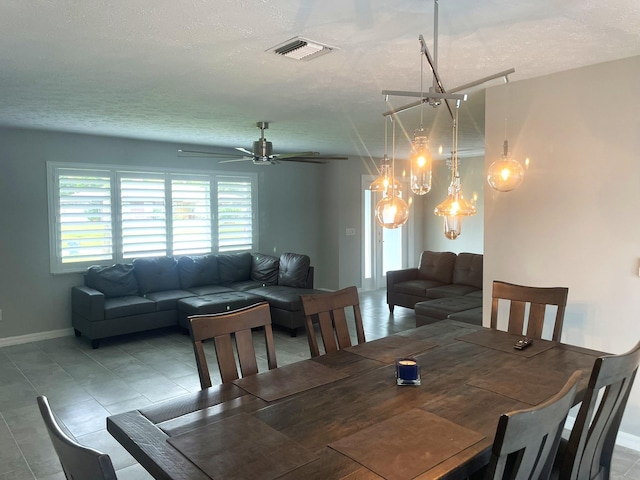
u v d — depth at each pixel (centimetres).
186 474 137
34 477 270
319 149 720
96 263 582
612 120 295
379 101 390
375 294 831
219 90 353
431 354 244
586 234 311
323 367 226
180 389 397
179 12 213
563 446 208
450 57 279
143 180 614
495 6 206
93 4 204
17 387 402
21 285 534
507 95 345
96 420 340
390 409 178
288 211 784
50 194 546
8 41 249
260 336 559
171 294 581
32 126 506
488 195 361
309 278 639
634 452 291
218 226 692
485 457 148
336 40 249
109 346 520
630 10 212
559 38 248
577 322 318
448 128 526
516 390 195
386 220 251
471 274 636
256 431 162
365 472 136
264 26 229
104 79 322
